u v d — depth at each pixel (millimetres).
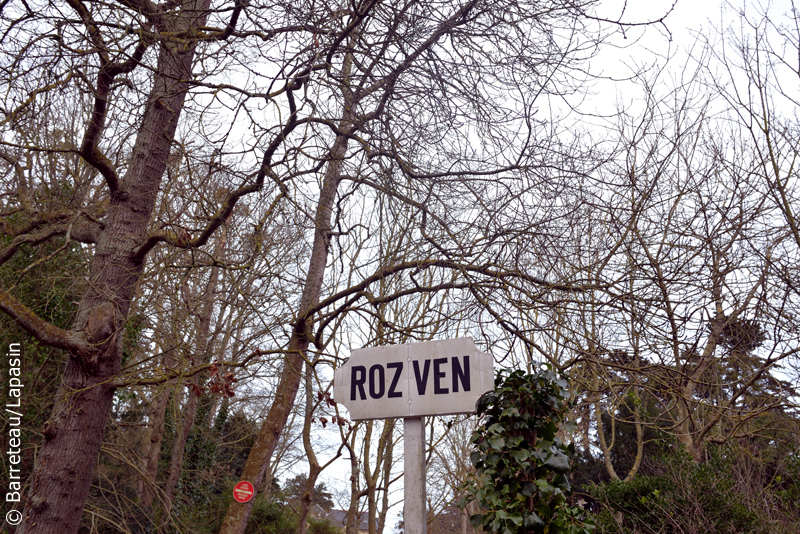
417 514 2672
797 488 7785
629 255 4383
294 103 5074
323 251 7582
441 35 4586
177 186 5055
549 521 3021
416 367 2910
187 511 12922
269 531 14961
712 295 4465
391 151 4555
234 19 4746
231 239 5215
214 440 13875
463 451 12547
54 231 5691
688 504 6949
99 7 4367
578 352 4082
